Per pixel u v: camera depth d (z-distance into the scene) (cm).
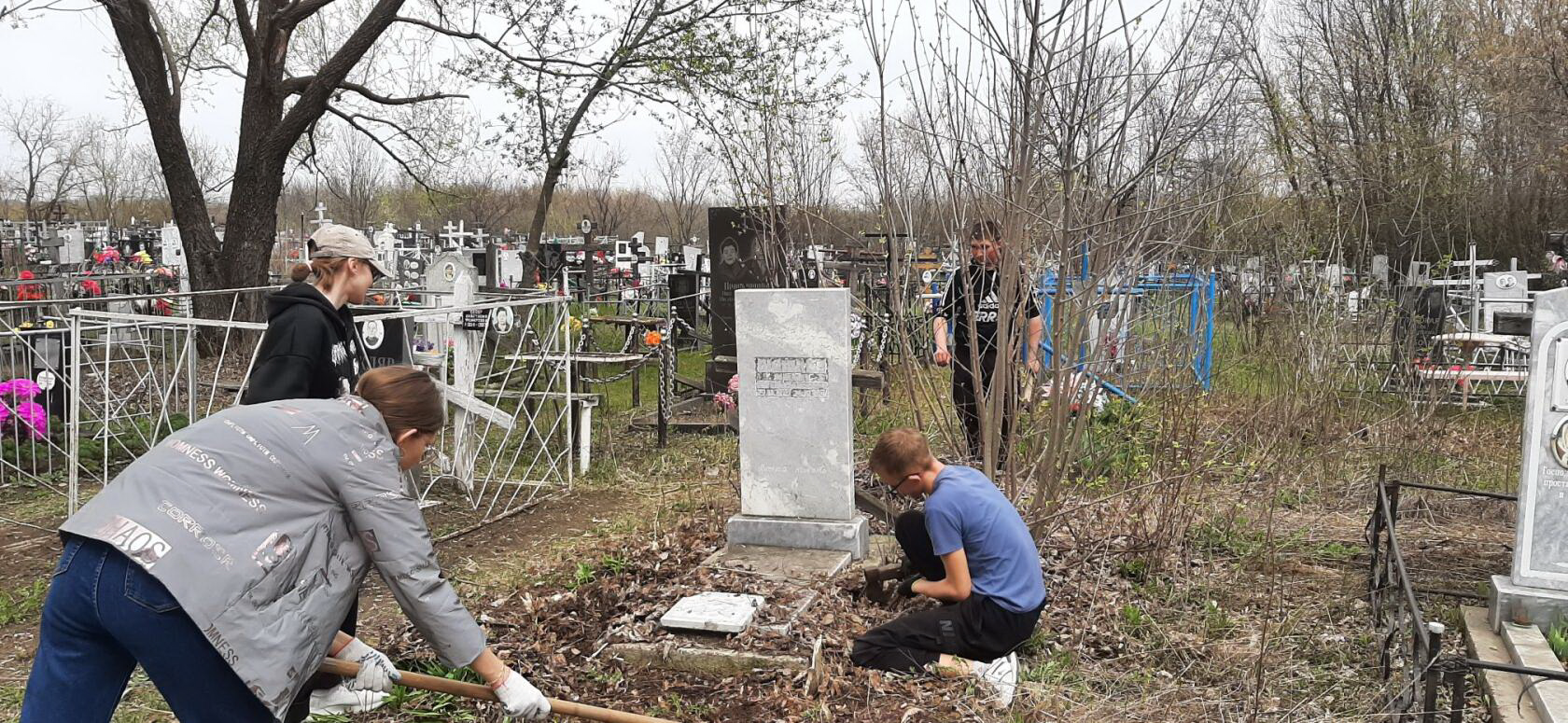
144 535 249
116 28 1464
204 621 248
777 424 589
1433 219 1922
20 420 859
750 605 461
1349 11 2214
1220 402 877
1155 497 637
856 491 662
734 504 727
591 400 840
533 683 419
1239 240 1044
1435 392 850
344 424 276
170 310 1573
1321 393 769
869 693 405
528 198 3956
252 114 1509
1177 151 528
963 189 555
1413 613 365
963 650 423
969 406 680
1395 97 2155
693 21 1512
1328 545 613
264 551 256
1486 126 2112
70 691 260
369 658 332
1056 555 580
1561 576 453
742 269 1130
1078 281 611
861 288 1313
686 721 386
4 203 4778
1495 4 1717
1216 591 541
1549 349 448
